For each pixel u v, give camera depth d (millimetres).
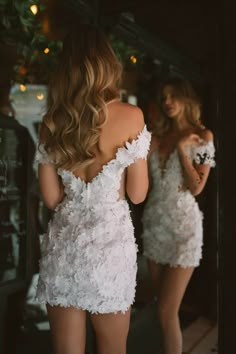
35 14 2441
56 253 1481
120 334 1526
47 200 1624
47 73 2691
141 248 2676
